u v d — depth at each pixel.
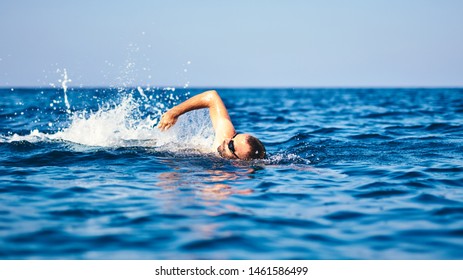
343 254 3.57
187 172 5.93
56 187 5.21
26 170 5.99
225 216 4.33
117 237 3.81
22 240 3.71
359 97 38.94
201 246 3.67
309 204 4.73
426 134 10.23
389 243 3.74
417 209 4.53
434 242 3.73
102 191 5.07
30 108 17.66
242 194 5.04
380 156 7.17
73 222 4.12
